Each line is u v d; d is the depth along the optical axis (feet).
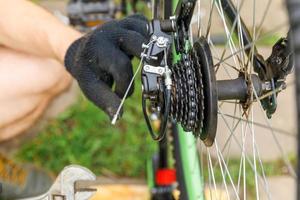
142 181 6.82
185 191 5.01
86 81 3.83
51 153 6.96
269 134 6.73
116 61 3.73
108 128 7.12
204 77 3.32
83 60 3.81
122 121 7.14
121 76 3.74
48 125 6.73
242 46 3.70
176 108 3.38
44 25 4.59
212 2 4.20
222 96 3.44
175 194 5.64
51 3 7.54
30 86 5.20
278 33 5.10
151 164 5.77
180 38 3.62
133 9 5.80
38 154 6.94
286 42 3.43
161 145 5.28
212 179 4.48
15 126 5.47
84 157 6.95
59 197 3.75
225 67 3.90
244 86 3.45
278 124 6.78
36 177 5.37
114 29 3.78
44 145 6.98
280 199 6.54
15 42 4.88
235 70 3.83
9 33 4.78
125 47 3.76
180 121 3.43
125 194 6.62
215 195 4.28
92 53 3.77
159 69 3.42
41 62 5.18
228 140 3.97
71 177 3.73
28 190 5.24
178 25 3.64
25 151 6.90
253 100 3.48
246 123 3.89
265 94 3.48
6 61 5.20
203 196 4.86
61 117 7.11
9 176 5.14
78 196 3.74
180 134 5.06
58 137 7.04
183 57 3.47
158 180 5.66
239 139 4.49
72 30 4.57
